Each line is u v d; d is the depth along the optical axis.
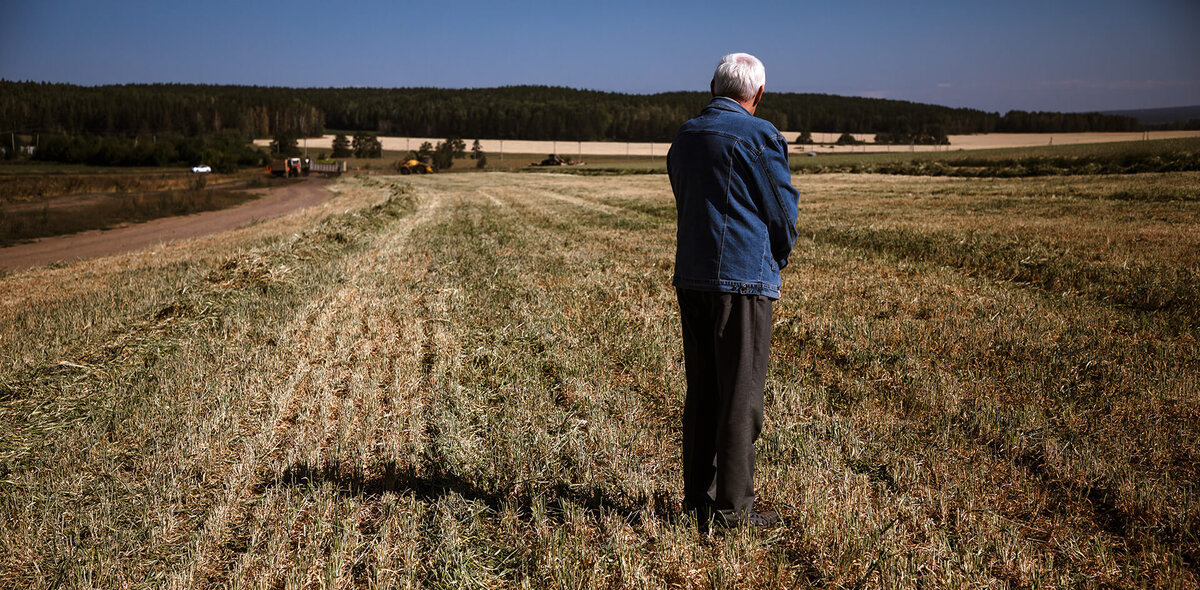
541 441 3.22
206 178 54.09
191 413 3.65
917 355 4.36
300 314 6.12
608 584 2.15
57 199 29.62
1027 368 3.94
